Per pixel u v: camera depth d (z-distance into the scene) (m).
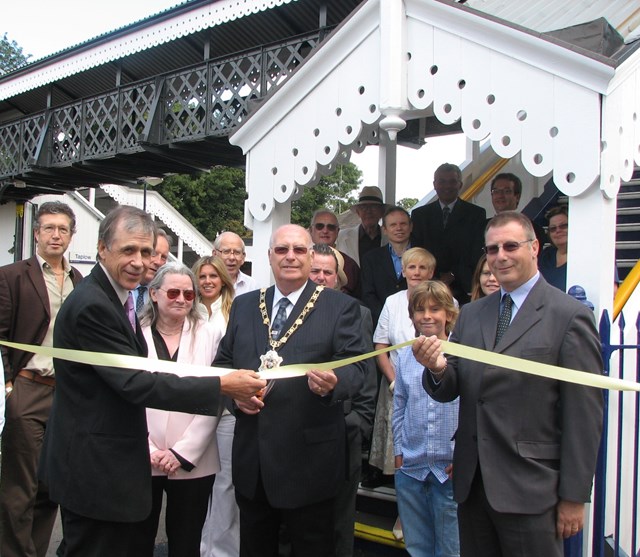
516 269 2.57
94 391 2.51
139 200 21.44
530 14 4.30
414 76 3.60
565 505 2.37
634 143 3.25
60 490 2.48
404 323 4.08
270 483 2.91
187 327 3.39
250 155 4.39
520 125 3.21
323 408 2.99
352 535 3.49
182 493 3.18
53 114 14.41
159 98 12.00
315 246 3.95
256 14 10.84
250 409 2.87
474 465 2.54
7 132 15.73
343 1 9.84
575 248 3.09
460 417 2.65
